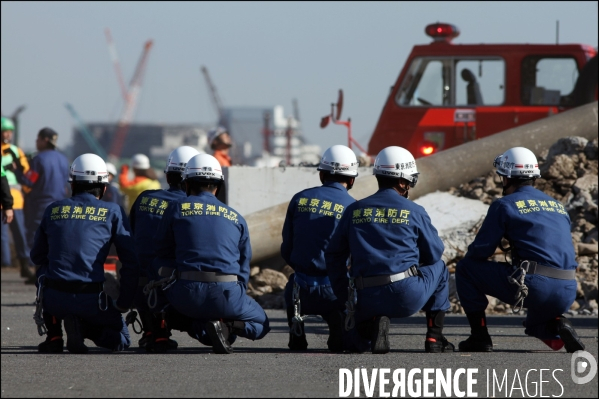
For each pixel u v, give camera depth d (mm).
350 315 16156
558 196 29094
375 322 16078
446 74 35812
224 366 14891
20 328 21719
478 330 17031
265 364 15117
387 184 16609
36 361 15680
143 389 12633
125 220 17250
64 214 17016
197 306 16438
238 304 16641
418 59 35969
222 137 31703
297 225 17297
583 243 26641
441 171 30109
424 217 16281
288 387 12820
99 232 16984
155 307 17062
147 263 17922
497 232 16562
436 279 16422
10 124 31828
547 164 29859
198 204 16703
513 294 16594
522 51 35406
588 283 24156
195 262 16422
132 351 17594
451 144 35625
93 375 13938
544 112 35125
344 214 16531
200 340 17344
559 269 16312
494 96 35562
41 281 16938
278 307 25609
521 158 16875
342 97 34312
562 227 16547
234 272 16609
